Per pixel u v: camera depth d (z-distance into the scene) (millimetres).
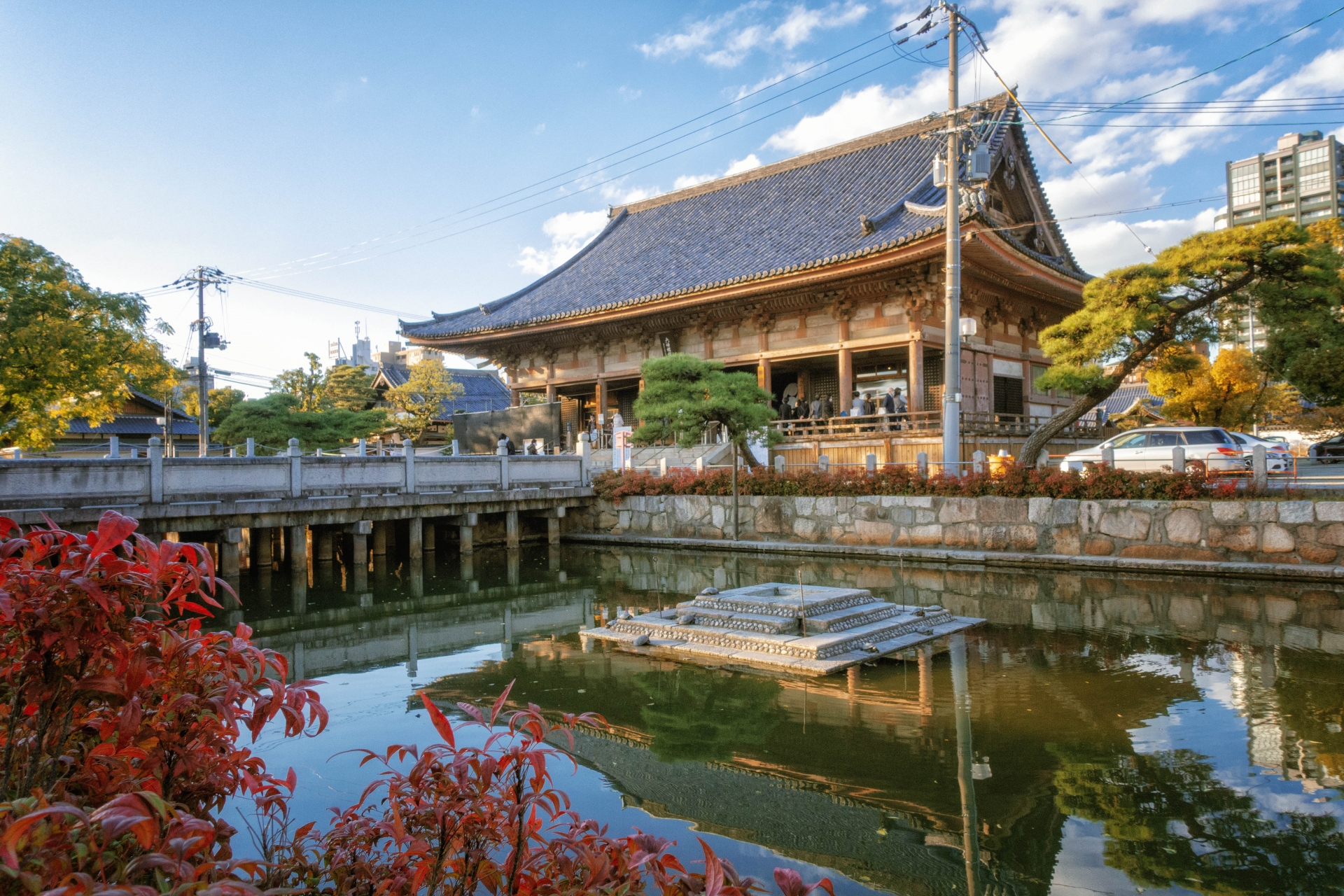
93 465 14086
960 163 25766
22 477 13250
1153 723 6652
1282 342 25438
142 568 2232
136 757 2324
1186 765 5770
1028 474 16500
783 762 5988
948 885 4234
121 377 24297
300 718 2535
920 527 17375
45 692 2102
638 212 42781
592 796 5414
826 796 5383
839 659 8680
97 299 22750
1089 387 17828
